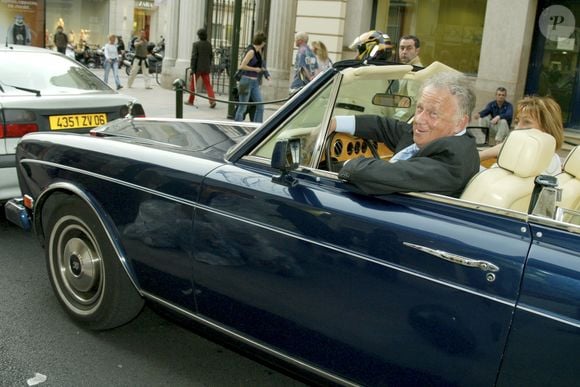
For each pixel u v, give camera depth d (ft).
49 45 104.68
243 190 9.64
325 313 8.77
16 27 49.88
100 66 100.73
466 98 9.18
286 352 9.41
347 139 12.07
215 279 10.00
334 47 44.70
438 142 8.81
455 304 7.59
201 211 10.03
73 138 12.56
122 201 11.20
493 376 7.41
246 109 38.75
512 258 7.30
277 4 51.42
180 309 10.78
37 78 19.69
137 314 12.21
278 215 9.19
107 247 11.60
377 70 10.16
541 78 38.52
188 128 13.32
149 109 44.80
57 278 13.01
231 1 58.08
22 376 11.12
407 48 21.49
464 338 7.56
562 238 7.25
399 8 43.96
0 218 19.45
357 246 8.39
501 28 38.04
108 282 11.78
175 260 10.50
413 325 7.96
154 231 10.74
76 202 12.02
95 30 123.13
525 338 7.13
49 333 12.64
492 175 8.63
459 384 7.69
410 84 11.43
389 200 8.52
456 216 8.00
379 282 8.20
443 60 42.65
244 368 11.93
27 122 17.39
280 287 9.18
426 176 8.33
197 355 12.26
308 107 9.86
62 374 11.27
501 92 29.50
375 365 8.44
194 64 46.96
